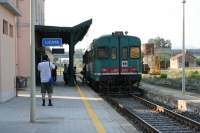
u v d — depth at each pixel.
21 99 14.87
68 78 27.08
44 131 7.78
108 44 20.88
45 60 12.52
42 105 12.75
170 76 40.56
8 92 14.45
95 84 22.36
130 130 8.20
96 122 9.27
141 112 14.45
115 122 9.38
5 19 13.88
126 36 21.08
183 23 18.56
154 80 34.50
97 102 14.52
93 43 22.09
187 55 83.69
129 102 18.25
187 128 10.61
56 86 24.59
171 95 18.95
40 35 27.17
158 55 50.84
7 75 14.22
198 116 13.06
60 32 24.69
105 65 20.78
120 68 20.88
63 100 15.07
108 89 21.47
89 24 23.02
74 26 22.70
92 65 22.55
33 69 8.69
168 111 13.23
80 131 7.93
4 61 13.63
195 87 24.09
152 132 9.42
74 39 23.88
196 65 90.12
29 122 8.91
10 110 11.28
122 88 22.20
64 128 8.23
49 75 12.51
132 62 20.98
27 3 22.72
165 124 11.39
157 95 19.31
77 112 11.26
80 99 15.62
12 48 15.38
